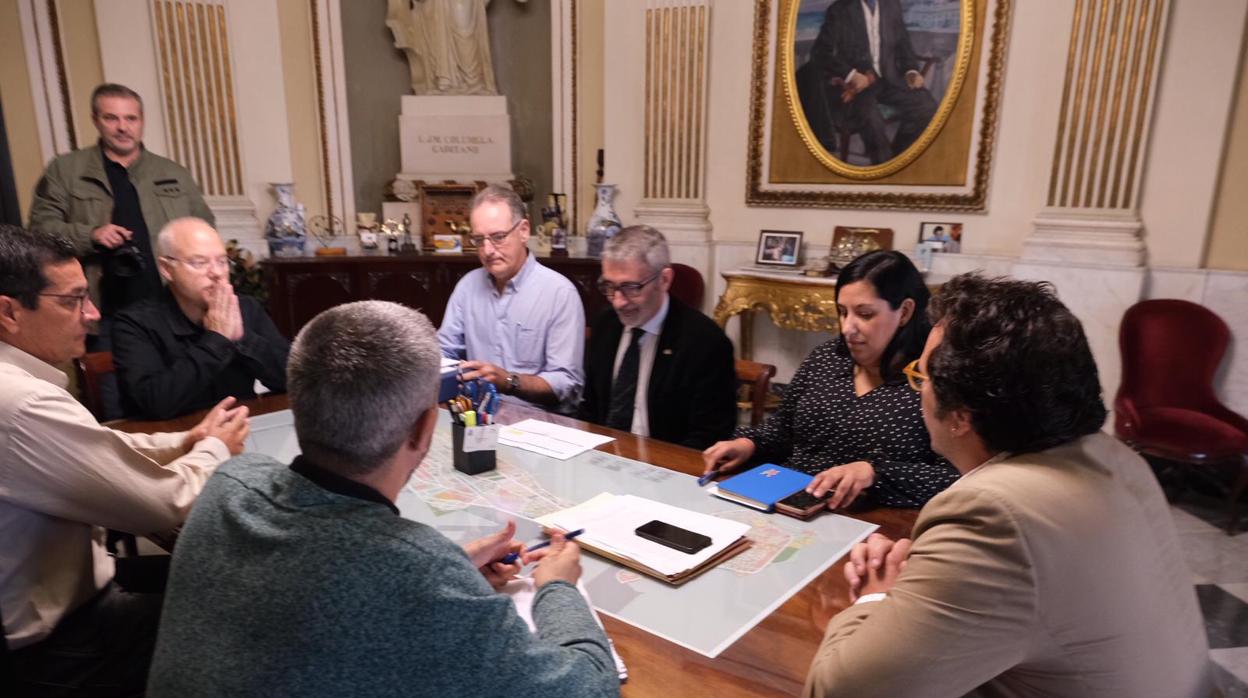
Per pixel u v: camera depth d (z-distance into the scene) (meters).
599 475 1.62
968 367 0.85
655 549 1.24
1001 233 3.89
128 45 4.14
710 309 4.78
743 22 4.38
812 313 3.97
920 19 3.88
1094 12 3.38
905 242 4.15
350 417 0.75
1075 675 0.78
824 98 4.22
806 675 0.96
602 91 4.89
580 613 0.93
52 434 1.17
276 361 2.26
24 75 3.97
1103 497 0.80
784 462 1.86
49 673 1.26
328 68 4.73
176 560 0.78
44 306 1.34
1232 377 3.33
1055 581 0.75
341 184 4.91
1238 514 3.05
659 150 4.67
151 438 1.61
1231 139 3.24
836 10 4.08
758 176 4.52
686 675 0.96
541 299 2.42
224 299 2.11
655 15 4.49
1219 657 2.12
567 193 5.05
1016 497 0.78
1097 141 3.46
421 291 4.59
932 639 0.76
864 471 1.47
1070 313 0.85
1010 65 3.73
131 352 2.07
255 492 0.79
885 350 1.68
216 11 4.30
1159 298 3.37
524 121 5.22
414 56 4.95
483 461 1.62
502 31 5.12
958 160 3.93
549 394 2.27
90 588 1.34
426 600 0.70
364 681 0.68
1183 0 3.21
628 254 1.96
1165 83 3.31
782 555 1.27
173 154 4.33
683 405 2.09
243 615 0.69
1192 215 3.34
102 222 3.13
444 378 2.07
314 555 0.70
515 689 0.73
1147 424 2.89
